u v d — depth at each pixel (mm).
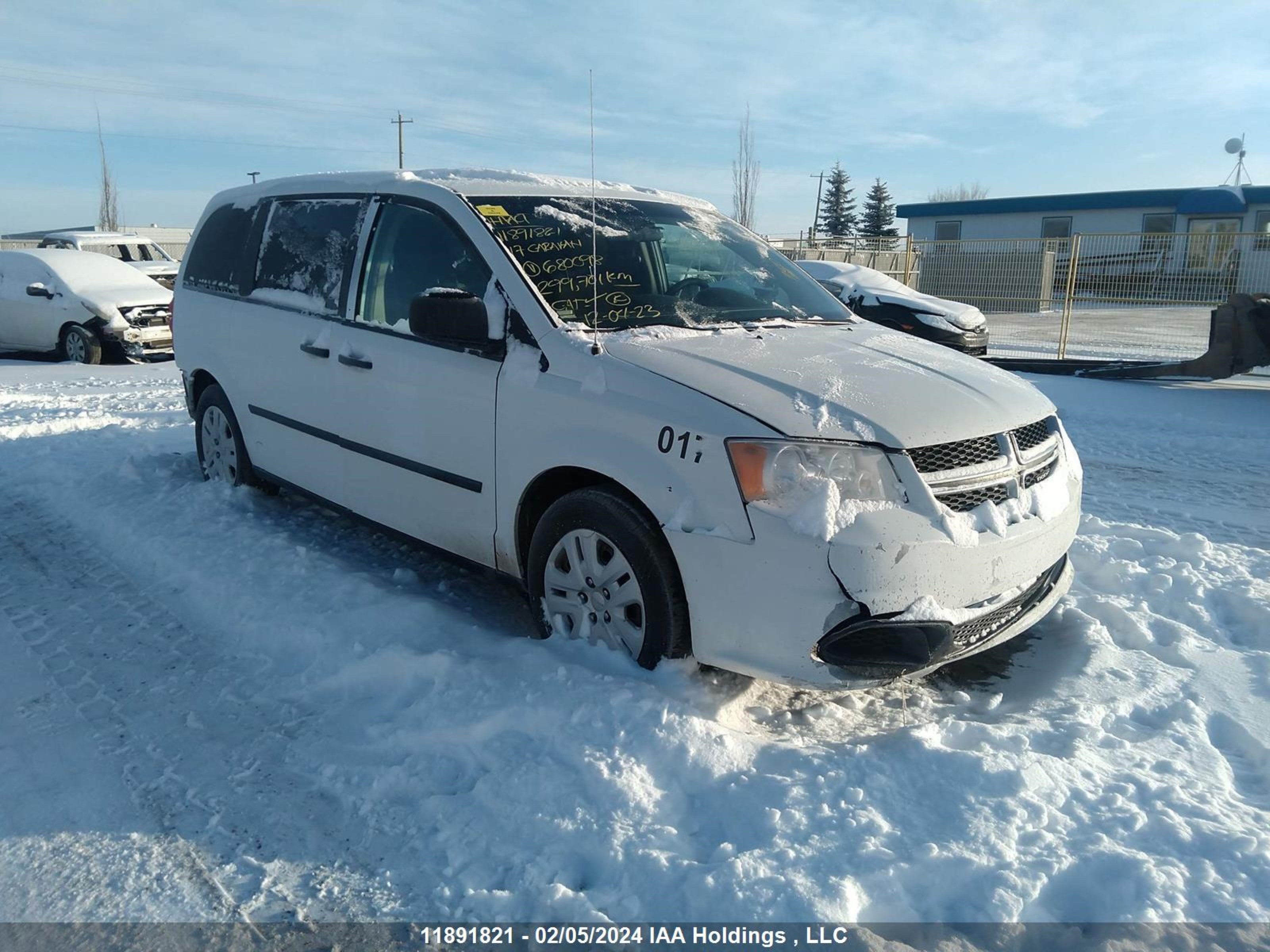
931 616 2980
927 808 2711
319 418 4633
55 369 12898
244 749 3143
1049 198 29125
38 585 4539
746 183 33875
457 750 3051
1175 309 15062
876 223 69688
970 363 3811
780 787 2762
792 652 2971
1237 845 2531
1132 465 7453
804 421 3008
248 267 5285
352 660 3578
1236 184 27750
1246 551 5094
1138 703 3348
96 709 3393
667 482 3113
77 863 2602
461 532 3930
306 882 2537
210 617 4125
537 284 3738
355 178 4738
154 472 6320
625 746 2920
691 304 4043
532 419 3520
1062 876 2455
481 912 2420
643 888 2457
